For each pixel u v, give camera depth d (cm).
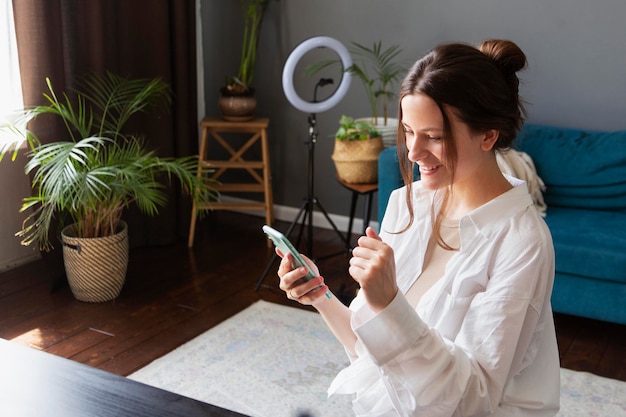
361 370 122
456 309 117
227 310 321
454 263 118
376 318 105
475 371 107
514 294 109
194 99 417
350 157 346
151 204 312
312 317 314
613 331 305
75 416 115
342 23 407
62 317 313
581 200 339
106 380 126
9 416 115
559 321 315
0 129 301
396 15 392
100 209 318
